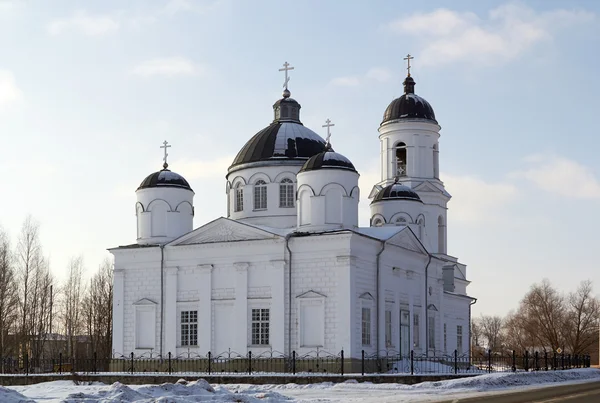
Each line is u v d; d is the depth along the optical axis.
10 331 83.00
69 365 72.38
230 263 63.53
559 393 39.25
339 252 59.59
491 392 41.06
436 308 74.00
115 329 67.25
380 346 61.97
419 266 70.88
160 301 65.62
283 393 41.00
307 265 60.75
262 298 61.75
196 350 63.56
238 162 72.69
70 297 98.50
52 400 32.38
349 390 42.69
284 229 64.19
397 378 48.75
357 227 64.69
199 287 64.31
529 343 134.50
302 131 73.75
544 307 120.56
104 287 100.69
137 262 67.25
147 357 65.31
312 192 63.53
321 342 59.34
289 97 77.19
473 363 70.62
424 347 70.00
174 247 65.62
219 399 33.25
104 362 68.12
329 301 59.50
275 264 61.59
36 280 85.75
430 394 40.00
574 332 123.19
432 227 83.25
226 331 62.84
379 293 62.69
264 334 61.56
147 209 69.06
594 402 32.72
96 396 33.03
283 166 70.25
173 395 36.16
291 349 60.34
